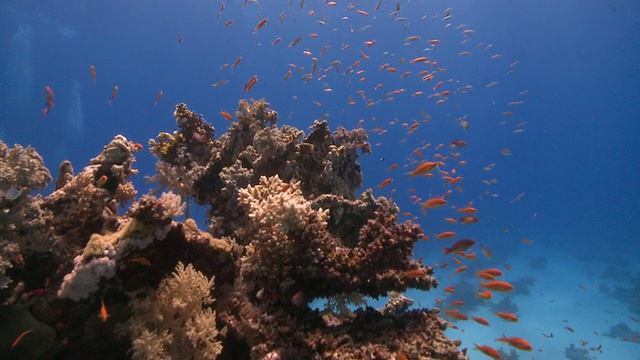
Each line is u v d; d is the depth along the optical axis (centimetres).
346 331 376
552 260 3747
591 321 2116
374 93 7450
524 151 9381
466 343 1623
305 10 5681
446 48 7944
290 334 370
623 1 5700
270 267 397
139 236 358
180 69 7062
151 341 324
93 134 6488
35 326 339
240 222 563
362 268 398
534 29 7388
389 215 475
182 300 361
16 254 384
